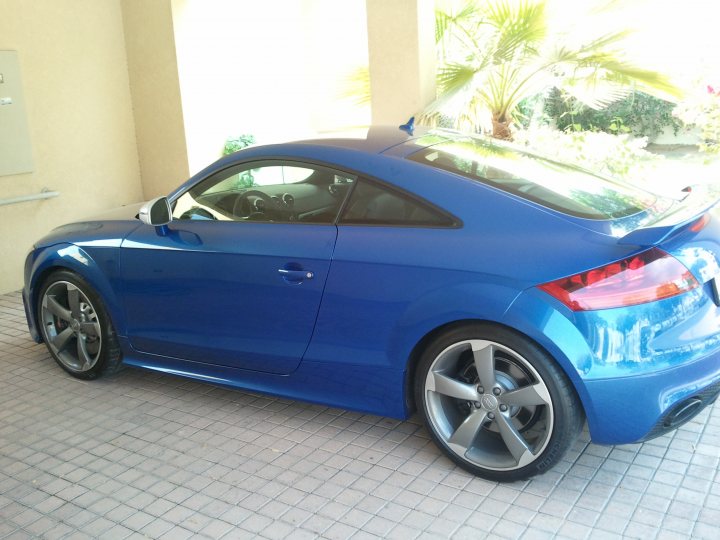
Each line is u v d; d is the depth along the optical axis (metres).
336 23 8.83
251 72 8.22
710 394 3.00
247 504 3.17
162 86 7.54
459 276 3.05
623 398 2.85
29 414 4.18
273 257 3.55
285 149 3.72
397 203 3.32
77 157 7.28
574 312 2.83
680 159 8.62
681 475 3.17
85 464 3.59
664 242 2.91
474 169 3.39
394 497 3.16
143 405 4.23
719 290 3.05
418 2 6.45
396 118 6.78
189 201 4.00
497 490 3.16
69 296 4.48
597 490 3.11
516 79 7.11
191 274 3.87
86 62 7.30
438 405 3.32
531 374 2.99
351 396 3.55
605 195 3.33
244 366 3.87
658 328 2.84
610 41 6.64
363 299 3.31
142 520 3.10
